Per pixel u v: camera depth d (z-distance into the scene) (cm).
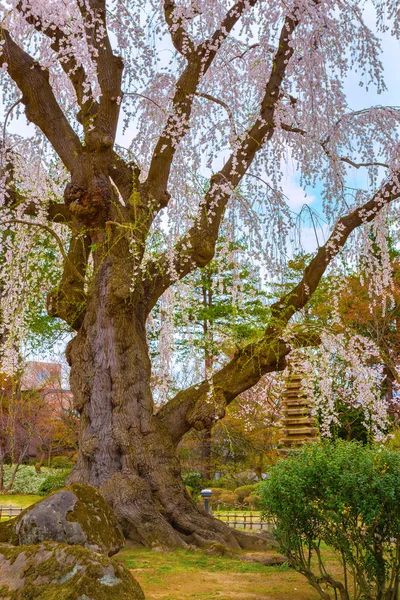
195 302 1011
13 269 935
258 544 798
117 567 365
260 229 1066
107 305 861
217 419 868
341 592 490
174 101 930
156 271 937
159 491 802
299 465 508
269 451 1809
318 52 974
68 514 455
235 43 1025
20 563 376
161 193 941
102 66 903
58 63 915
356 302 1916
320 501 489
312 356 957
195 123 1061
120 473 796
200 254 916
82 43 791
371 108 1022
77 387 863
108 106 904
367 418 979
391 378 1881
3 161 895
